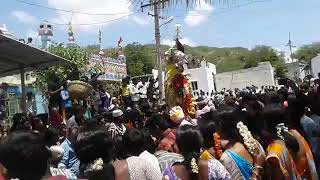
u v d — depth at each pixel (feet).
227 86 195.11
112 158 13.82
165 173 14.44
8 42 32.94
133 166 14.55
